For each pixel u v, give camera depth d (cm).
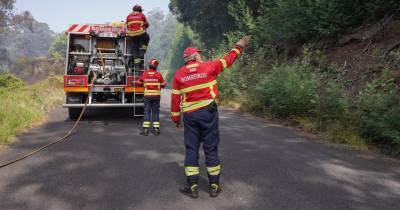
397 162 565
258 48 1616
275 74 1091
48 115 1046
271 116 996
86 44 1012
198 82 419
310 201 403
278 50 1503
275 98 977
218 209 379
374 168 530
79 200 399
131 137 736
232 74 1449
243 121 947
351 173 504
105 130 814
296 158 576
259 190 435
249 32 1708
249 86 1323
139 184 451
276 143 681
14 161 541
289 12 1399
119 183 454
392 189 445
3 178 468
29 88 1627
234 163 545
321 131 775
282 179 474
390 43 948
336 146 663
